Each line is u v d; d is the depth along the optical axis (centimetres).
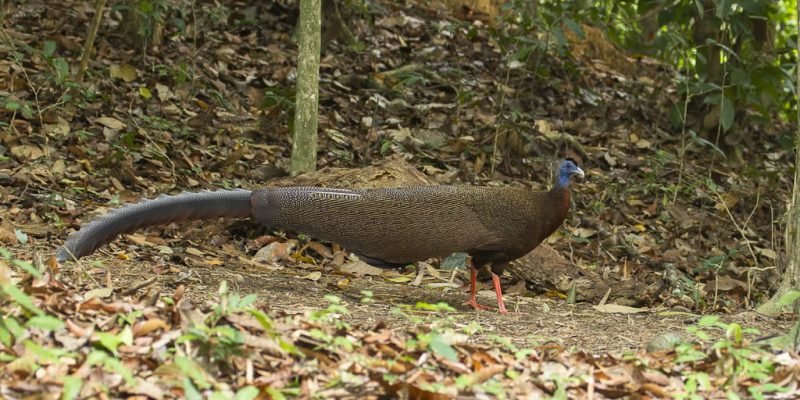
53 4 1170
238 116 1017
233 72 1112
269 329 430
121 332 425
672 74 1364
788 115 1243
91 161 852
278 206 615
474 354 465
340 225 614
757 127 1252
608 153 1106
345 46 1213
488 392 418
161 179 855
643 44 1292
